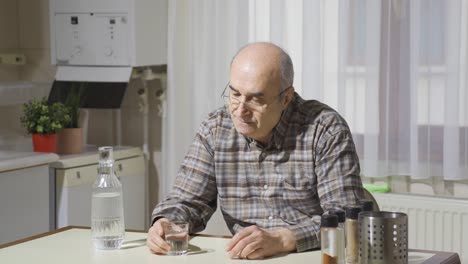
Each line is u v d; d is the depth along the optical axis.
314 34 3.68
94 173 3.82
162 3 4.07
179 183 2.55
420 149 3.58
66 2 4.07
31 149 3.89
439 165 3.60
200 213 2.53
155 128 4.26
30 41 4.41
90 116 4.40
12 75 4.42
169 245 2.13
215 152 2.52
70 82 4.10
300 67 3.77
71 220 3.69
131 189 4.10
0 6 4.34
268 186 2.49
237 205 2.52
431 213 3.53
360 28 3.62
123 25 3.95
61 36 4.10
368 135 3.63
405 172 3.65
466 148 3.51
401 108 3.63
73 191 3.69
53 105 3.81
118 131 4.34
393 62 3.62
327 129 2.43
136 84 4.27
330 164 2.39
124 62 3.97
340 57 3.64
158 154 4.27
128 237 2.35
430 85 3.54
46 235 2.40
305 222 2.29
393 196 3.60
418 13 3.51
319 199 2.47
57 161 3.66
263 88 2.30
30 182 3.49
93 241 2.21
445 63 3.49
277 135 2.46
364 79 3.63
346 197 2.33
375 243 1.93
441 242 3.51
